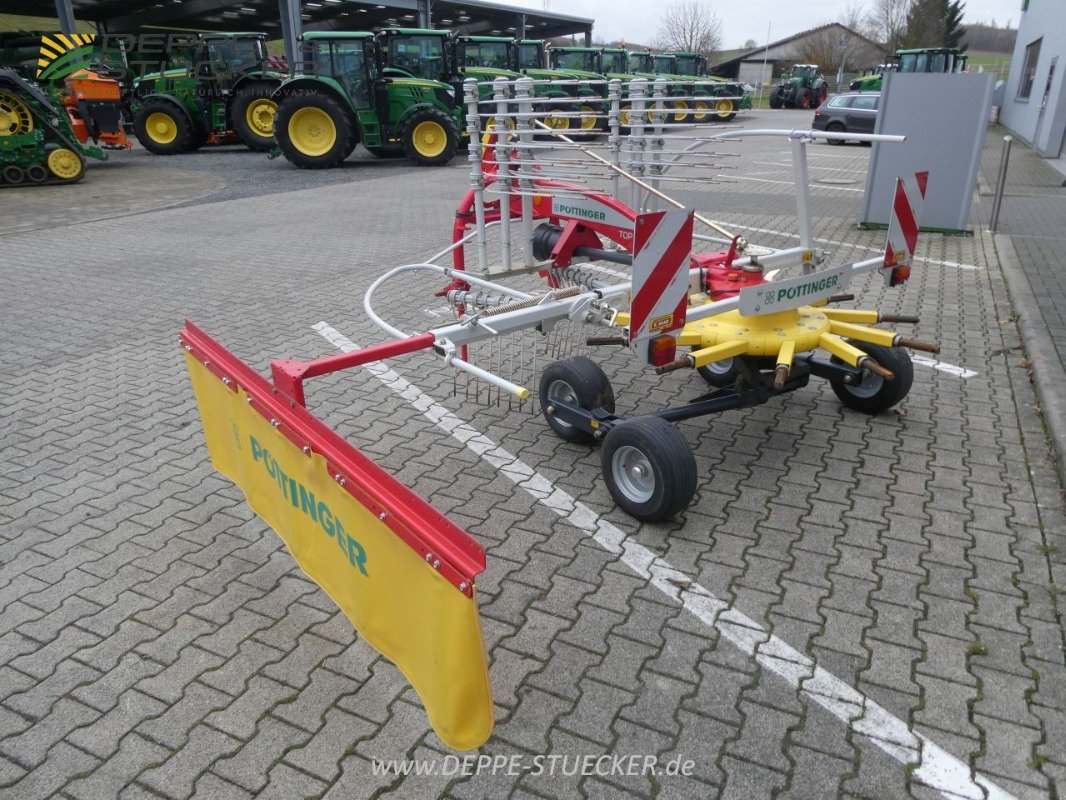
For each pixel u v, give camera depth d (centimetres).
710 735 247
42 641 290
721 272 443
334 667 276
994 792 226
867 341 392
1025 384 509
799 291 384
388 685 268
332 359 304
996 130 2722
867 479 396
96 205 1252
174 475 410
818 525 357
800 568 327
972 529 352
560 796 227
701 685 267
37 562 337
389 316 667
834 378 446
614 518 367
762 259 434
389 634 237
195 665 278
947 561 329
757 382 395
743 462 415
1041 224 1025
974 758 237
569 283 546
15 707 259
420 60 1736
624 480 366
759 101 4997
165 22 3147
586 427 399
